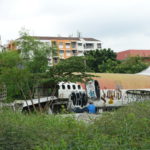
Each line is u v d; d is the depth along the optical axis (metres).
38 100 25.38
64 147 8.44
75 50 96.31
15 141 8.48
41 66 24.17
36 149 8.36
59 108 29.84
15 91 24.58
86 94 30.69
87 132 10.26
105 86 32.03
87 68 24.09
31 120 12.38
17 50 24.88
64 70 23.69
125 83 33.59
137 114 13.14
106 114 12.48
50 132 9.92
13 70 23.73
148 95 34.00
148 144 8.95
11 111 14.45
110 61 56.50
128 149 8.61
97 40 102.56
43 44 24.75
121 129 10.52
